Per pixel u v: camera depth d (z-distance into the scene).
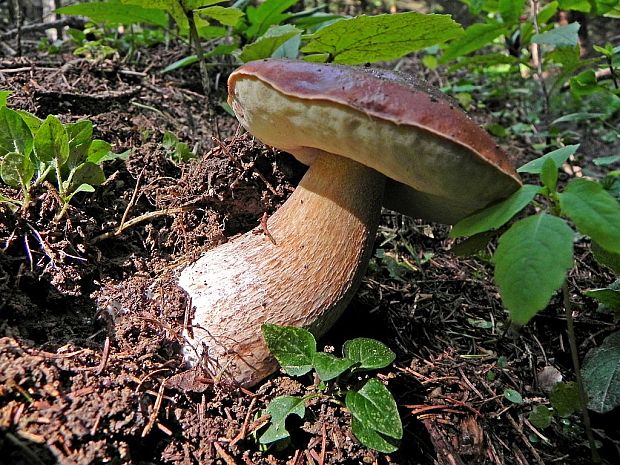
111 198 0.29
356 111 0.18
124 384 0.21
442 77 0.69
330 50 0.31
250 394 0.23
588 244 0.39
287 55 0.38
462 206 0.25
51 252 0.24
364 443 0.20
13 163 0.24
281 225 0.24
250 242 0.24
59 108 0.35
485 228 0.20
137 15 0.36
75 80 0.38
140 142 0.35
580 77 0.36
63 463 0.18
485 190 0.20
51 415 0.18
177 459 0.20
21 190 0.25
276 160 0.29
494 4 0.53
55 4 0.65
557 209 0.19
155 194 0.30
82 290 0.25
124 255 0.27
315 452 0.22
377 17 0.28
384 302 0.31
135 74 0.43
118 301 0.24
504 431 0.25
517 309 0.17
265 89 0.20
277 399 0.22
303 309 0.23
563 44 0.36
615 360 0.25
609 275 0.36
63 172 0.26
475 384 0.27
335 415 0.23
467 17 0.99
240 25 0.43
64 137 0.25
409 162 0.19
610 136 0.58
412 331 0.30
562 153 0.21
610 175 0.33
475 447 0.23
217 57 0.51
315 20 0.44
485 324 0.32
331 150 0.21
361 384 0.23
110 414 0.19
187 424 0.21
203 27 0.40
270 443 0.21
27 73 0.37
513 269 0.17
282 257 0.23
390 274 0.34
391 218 0.38
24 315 0.22
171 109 0.41
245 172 0.29
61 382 0.20
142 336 0.23
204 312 0.23
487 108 0.62
